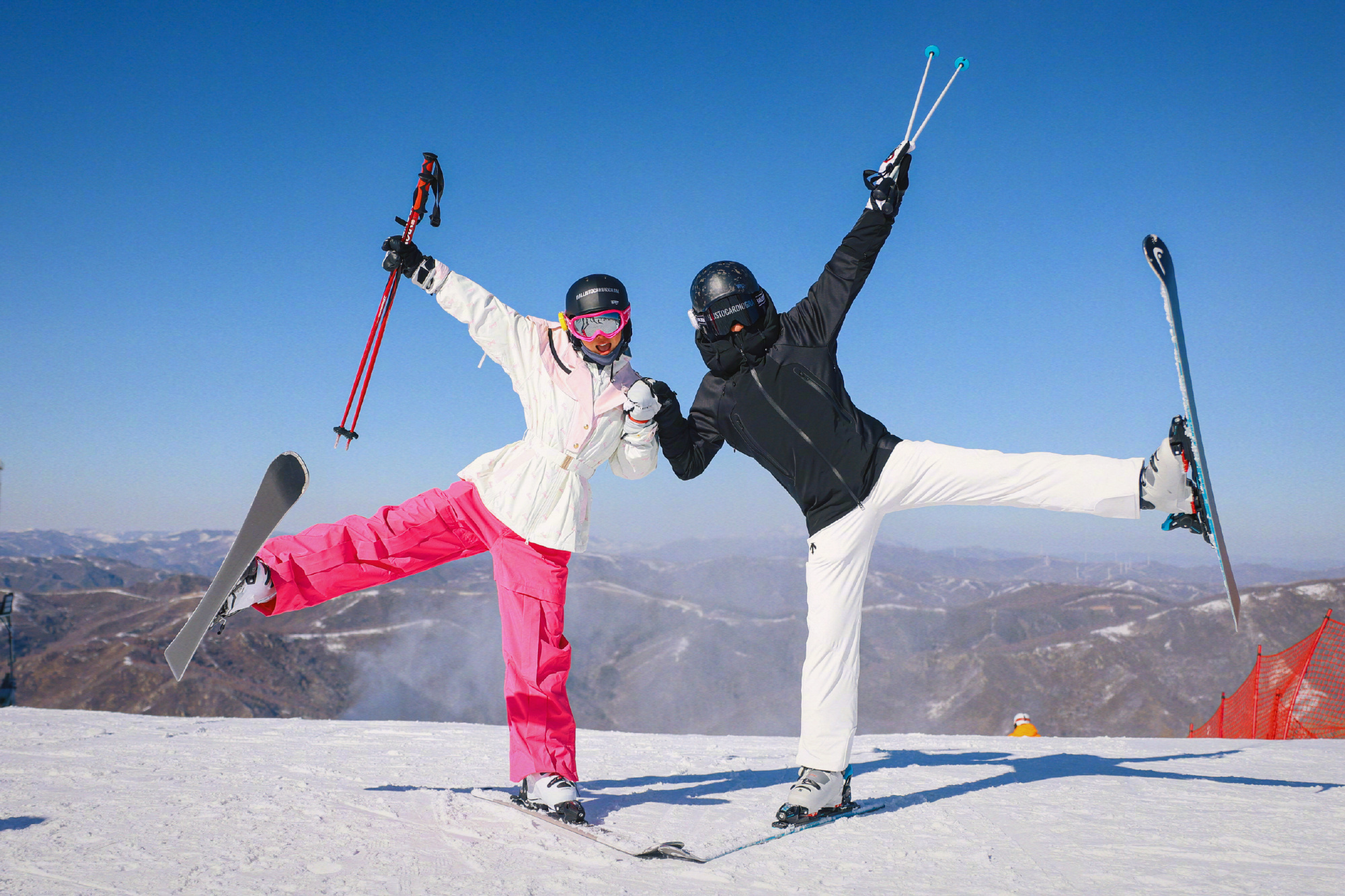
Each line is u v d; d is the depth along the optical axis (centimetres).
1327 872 207
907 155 277
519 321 267
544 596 261
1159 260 226
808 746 268
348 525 264
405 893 181
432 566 273
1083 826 256
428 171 267
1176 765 405
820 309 279
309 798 271
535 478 260
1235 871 209
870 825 257
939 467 260
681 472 299
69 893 175
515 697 256
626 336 270
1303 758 442
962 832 248
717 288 275
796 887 194
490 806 263
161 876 188
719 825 258
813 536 274
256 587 251
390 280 269
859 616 272
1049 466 253
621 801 296
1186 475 237
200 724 509
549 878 195
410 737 463
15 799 266
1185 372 226
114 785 290
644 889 190
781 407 271
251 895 176
